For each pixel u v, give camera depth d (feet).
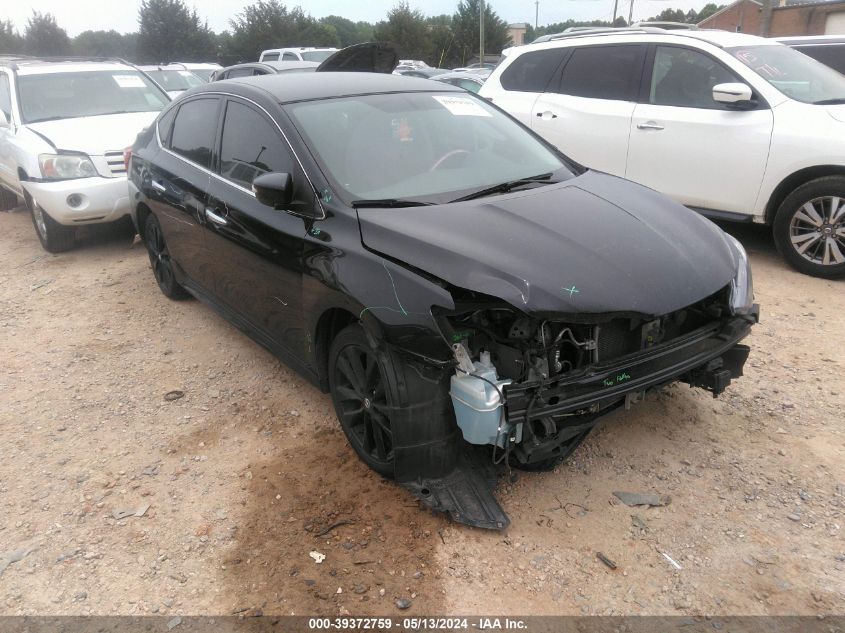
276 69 36.24
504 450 8.97
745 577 8.50
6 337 16.69
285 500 10.16
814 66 20.07
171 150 16.14
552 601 8.25
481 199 10.87
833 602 8.09
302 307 11.07
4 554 9.35
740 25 151.84
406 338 8.86
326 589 8.51
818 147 17.19
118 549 9.36
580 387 8.77
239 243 12.66
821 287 17.54
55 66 26.50
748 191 18.71
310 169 11.04
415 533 9.36
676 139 19.65
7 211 31.68
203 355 15.23
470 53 176.65
